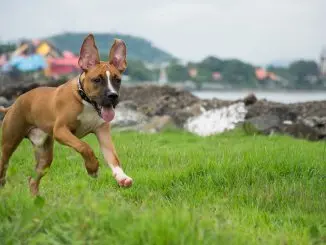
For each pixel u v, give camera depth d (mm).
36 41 67500
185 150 13289
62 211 6383
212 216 6891
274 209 8703
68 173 10898
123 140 15242
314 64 125000
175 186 9781
